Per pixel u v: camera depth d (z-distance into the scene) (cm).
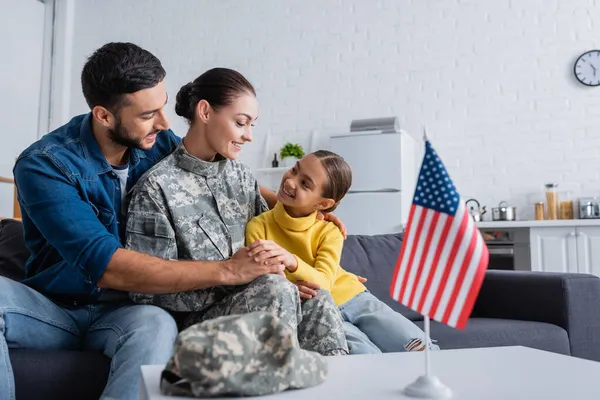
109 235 129
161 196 145
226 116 149
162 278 124
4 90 502
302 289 139
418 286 85
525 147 455
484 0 472
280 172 515
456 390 77
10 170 504
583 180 440
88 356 124
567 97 448
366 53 500
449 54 479
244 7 534
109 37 559
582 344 202
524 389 78
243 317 78
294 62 519
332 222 176
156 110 140
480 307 224
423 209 87
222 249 151
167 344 120
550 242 398
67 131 145
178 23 547
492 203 460
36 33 538
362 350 155
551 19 455
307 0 519
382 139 436
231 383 73
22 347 127
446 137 475
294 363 78
